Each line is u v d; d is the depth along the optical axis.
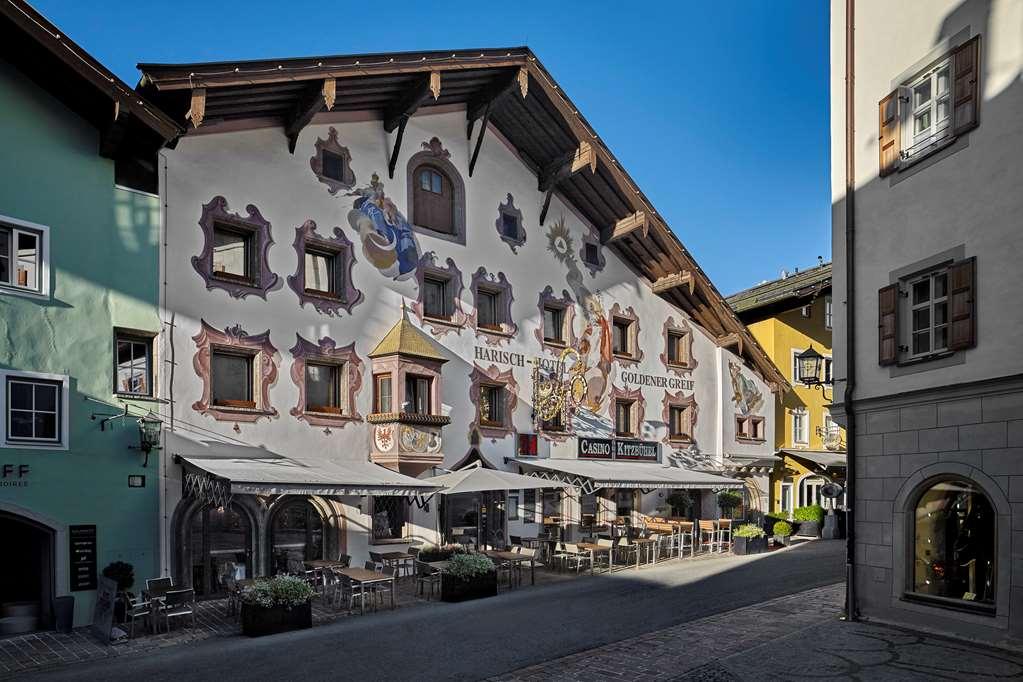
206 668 11.31
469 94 22.22
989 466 12.16
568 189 25.38
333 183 19.42
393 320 20.22
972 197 12.66
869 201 14.82
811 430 33.88
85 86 14.45
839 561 22.58
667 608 15.59
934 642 12.45
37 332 14.17
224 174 17.39
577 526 24.58
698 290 28.12
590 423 25.14
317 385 18.83
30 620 13.77
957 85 13.00
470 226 22.47
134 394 15.36
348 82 18.48
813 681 10.54
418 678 10.84
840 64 15.73
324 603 16.03
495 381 22.45
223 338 16.97
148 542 15.27
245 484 14.22
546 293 24.36
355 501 18.89
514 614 15.02
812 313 34.66
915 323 13.98
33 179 14.41
